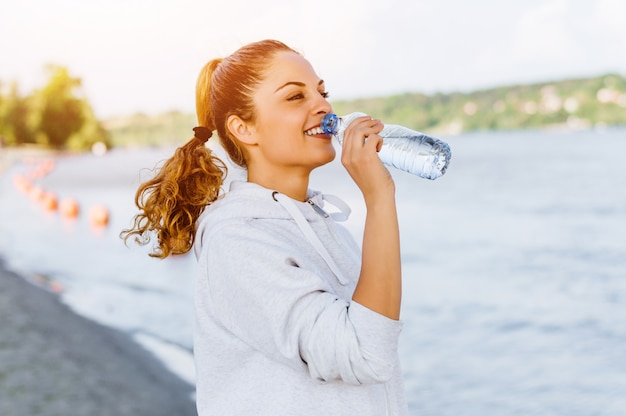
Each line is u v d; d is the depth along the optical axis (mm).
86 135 92938
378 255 1145
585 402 6652
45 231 19094
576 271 13750
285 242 1226
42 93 91000
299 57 1333
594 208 24125
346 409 1179
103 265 13398
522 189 30688
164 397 5730
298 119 1292
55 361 6582
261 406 1176
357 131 1225
